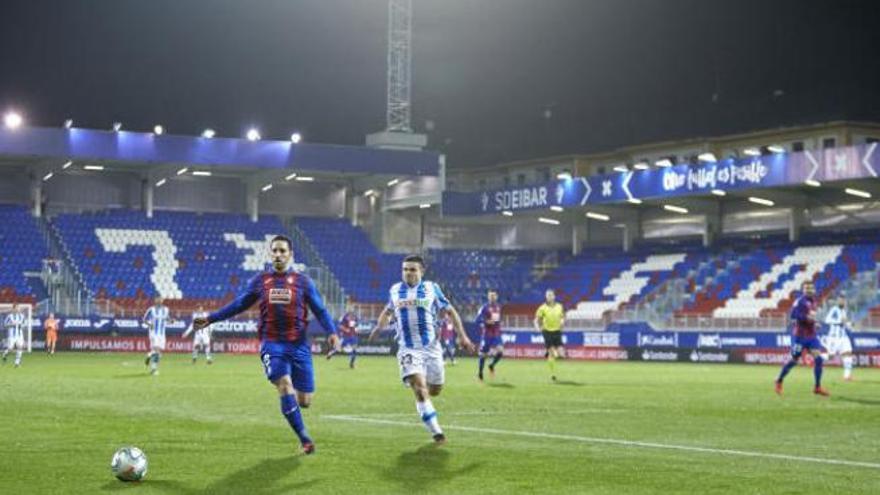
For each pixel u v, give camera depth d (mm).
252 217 66375
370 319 59906
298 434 14148
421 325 15742
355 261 65625
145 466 12000
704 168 53938
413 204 65688
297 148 61062
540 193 60594
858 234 57125
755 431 17750
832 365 48406
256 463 13250
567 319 58469
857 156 48656
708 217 62500
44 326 55594
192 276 61562
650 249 64375
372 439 15828
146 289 60031
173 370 37531
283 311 14219
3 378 31094
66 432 16406
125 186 65812
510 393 27094
